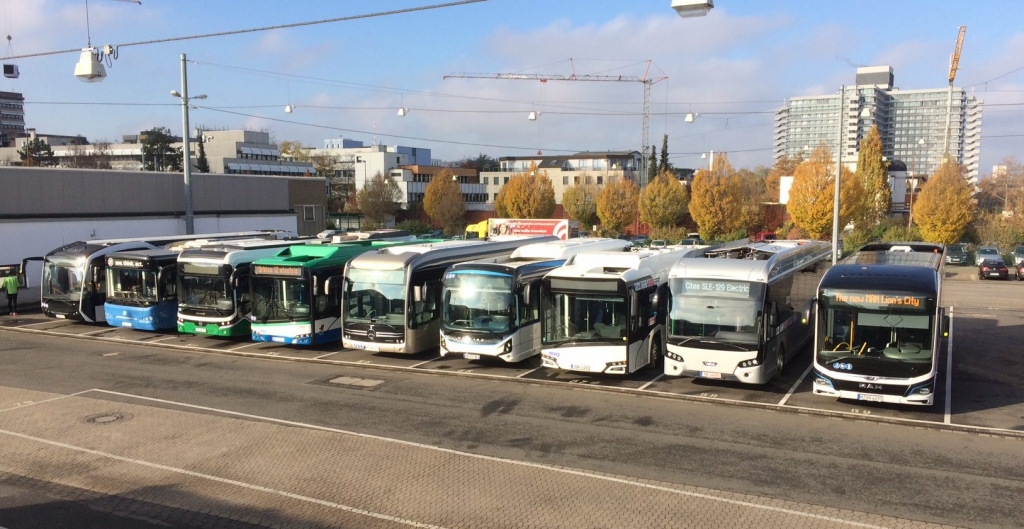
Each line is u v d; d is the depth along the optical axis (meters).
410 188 99.81
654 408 15.21
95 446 12.73
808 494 10.29
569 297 17.58
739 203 62.06
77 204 37.03
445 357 20.98
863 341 14.51
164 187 41.75
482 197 113.25
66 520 9.59
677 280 16.75
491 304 18.83
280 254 23.19
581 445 12.64
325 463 11.77
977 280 42.06
